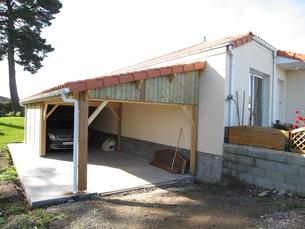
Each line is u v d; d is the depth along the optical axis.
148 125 11.14
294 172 6.50
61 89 6.12
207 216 5.37
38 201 5.74
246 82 8.98
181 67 8.03
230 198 6.65
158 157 10.14
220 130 8.14
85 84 6.11
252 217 5.20
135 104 11.99
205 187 7.85
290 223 4.68
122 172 8.88
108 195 6.70
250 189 7.34
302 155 6.34
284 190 6.69
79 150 6.42
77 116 6.35
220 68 8.16
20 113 27.28
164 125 10.26
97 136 15.31
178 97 8.19
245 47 8.86
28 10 24.47
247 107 9.11
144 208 5.86
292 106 11.22
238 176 7.70
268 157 7.02
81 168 6.46
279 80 11.15
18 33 24.91
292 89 11.27
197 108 8.73
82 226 4.79
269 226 4.66
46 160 10.58
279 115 11.38
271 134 7.00
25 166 9.44
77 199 6.22
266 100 10.19
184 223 5.03
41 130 11.38
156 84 7.59
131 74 6.86
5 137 17.23
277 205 5.84
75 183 6.33
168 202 6.33
